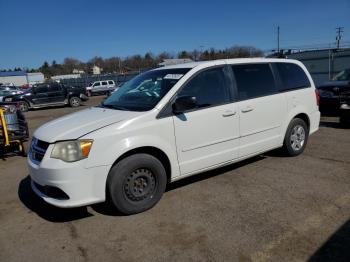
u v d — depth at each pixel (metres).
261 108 4.95
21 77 86.31
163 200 4.21
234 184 4.64
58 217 3.96
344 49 31.41
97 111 4.40
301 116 5.82
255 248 3.08
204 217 3.72
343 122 8.24
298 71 5.77
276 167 5.27
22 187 5.12
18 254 3.23
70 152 3.50
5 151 7.45
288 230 3.36
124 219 3.78
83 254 3.16
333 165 5.27
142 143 3.77
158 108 3.96
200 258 2.98
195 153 4.27
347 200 3.97
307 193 4.23
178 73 4.40
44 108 21.95
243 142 4.78
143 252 3.13
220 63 4.65
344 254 2.92
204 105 4.34
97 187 3.58
